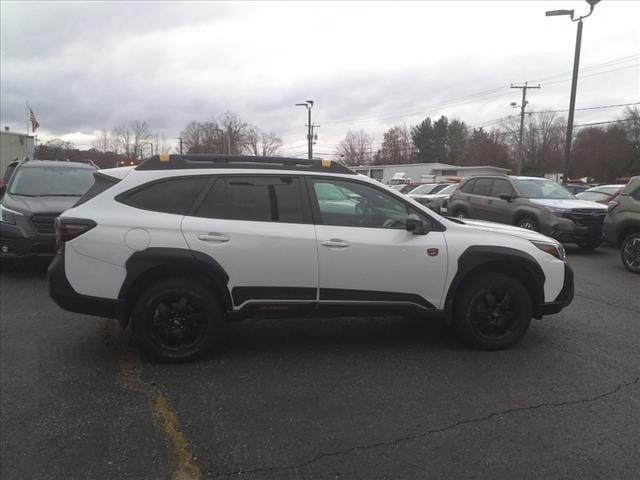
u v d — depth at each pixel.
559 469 2.79
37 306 6.05
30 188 8.62
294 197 4.35
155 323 4.20
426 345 4.77
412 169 67.00
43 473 2.73
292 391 3.75
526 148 75.75
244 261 4.15
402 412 3.44
